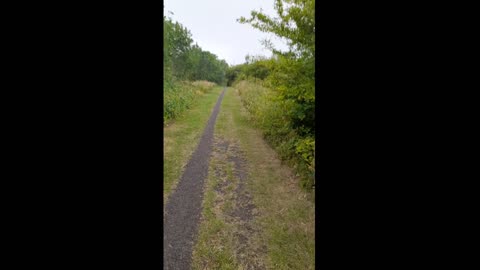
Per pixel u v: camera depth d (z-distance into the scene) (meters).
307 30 4.93
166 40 12.93
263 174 5.57
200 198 4.48
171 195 4.59
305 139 5.38
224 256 3.06
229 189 4.85
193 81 25.27
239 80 26.53
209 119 11.89
